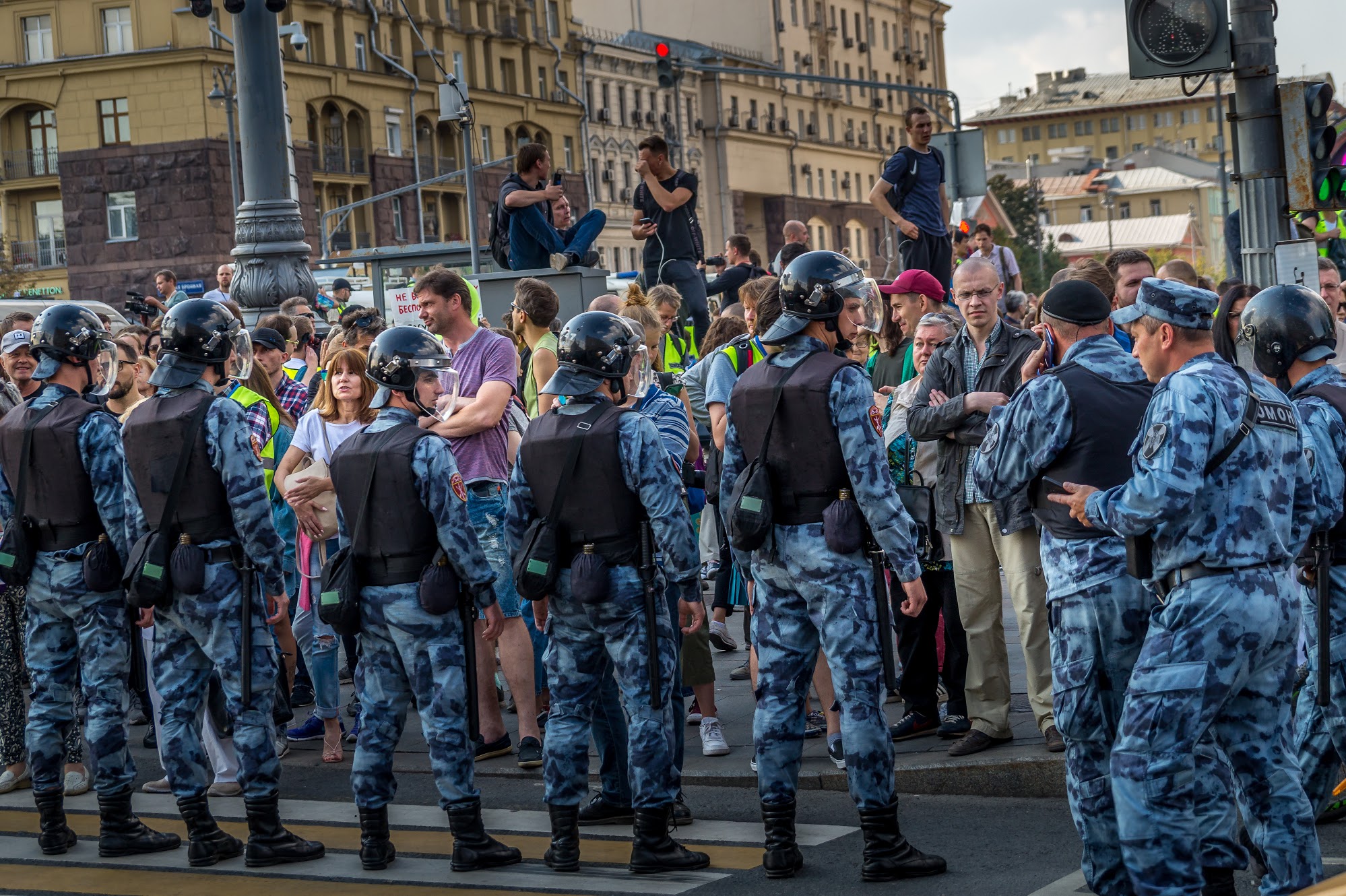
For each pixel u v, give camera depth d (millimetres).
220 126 61844
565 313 12992
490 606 7348
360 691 7484
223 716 9047
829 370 6766
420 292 9352
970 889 6469
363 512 7277
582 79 84000
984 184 19234
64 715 8055
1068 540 6031
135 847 7879
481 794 8594
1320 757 6785
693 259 14453
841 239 113438
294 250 15109
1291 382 6453
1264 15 9664
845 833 7512
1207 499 5516
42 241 64438
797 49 108312
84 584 7852
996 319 8172
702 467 11156
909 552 6695
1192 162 170375
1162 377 5746
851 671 6719
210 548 7512
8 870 7676
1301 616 6695
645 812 7066
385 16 70250
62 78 62031
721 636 12297
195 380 7625
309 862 7578
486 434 9281
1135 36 9797
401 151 70875
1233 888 5812
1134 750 5570
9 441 7949
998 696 8195
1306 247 9633
